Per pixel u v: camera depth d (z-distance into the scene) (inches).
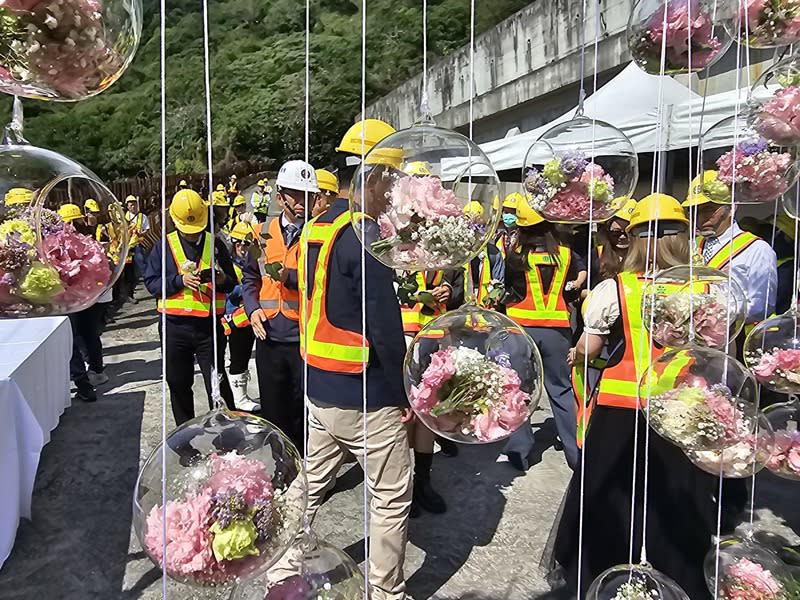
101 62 32.0
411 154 42.8
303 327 66.2
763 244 94.0
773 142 60.9
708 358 53.9
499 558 95.3
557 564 86.7
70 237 35.7
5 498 92.0
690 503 70.9
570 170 57.3
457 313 52.1
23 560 97.2
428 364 48.7
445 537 101.6
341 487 120.8
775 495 113.3
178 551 32.9
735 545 58.8
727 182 66.1
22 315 36.2
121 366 220.4
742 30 55.3
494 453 136.8
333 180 108.1
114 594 88.5
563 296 123.0
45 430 126.1
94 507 114.0
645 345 72.2
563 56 267.0
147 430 153.6
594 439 75.5
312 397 73.7
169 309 125.4
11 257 34.2
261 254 113.6
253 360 217.5
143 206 443.2
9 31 29.1
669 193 139.9
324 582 40.1
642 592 49.3
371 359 70.4
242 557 34.1
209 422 37.7
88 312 193.6
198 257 127.2
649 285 65.6
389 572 73.9
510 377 48.3
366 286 68.9
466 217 42.6
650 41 55.9
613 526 73.4
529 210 121.4
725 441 51.0
